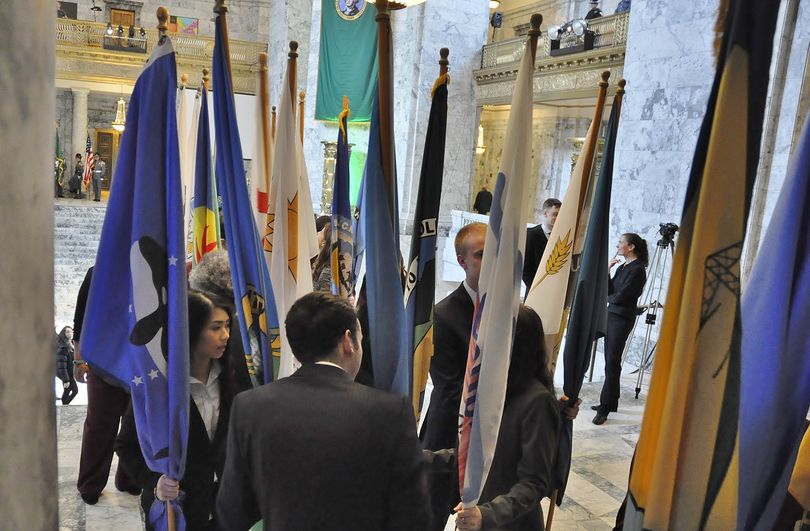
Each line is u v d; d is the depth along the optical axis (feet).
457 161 48.80
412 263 7.89
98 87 67.77
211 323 6.78
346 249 8.93
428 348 7.98
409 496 5.20
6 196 1.04
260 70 9.48
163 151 6.27
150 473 7.06
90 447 10.53
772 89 20.01
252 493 5.40
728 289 4.03
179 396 6.38
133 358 6.40
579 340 8.70
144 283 6.30
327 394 5.24
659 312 23.98
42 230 1.17
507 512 5.86
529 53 6.18
